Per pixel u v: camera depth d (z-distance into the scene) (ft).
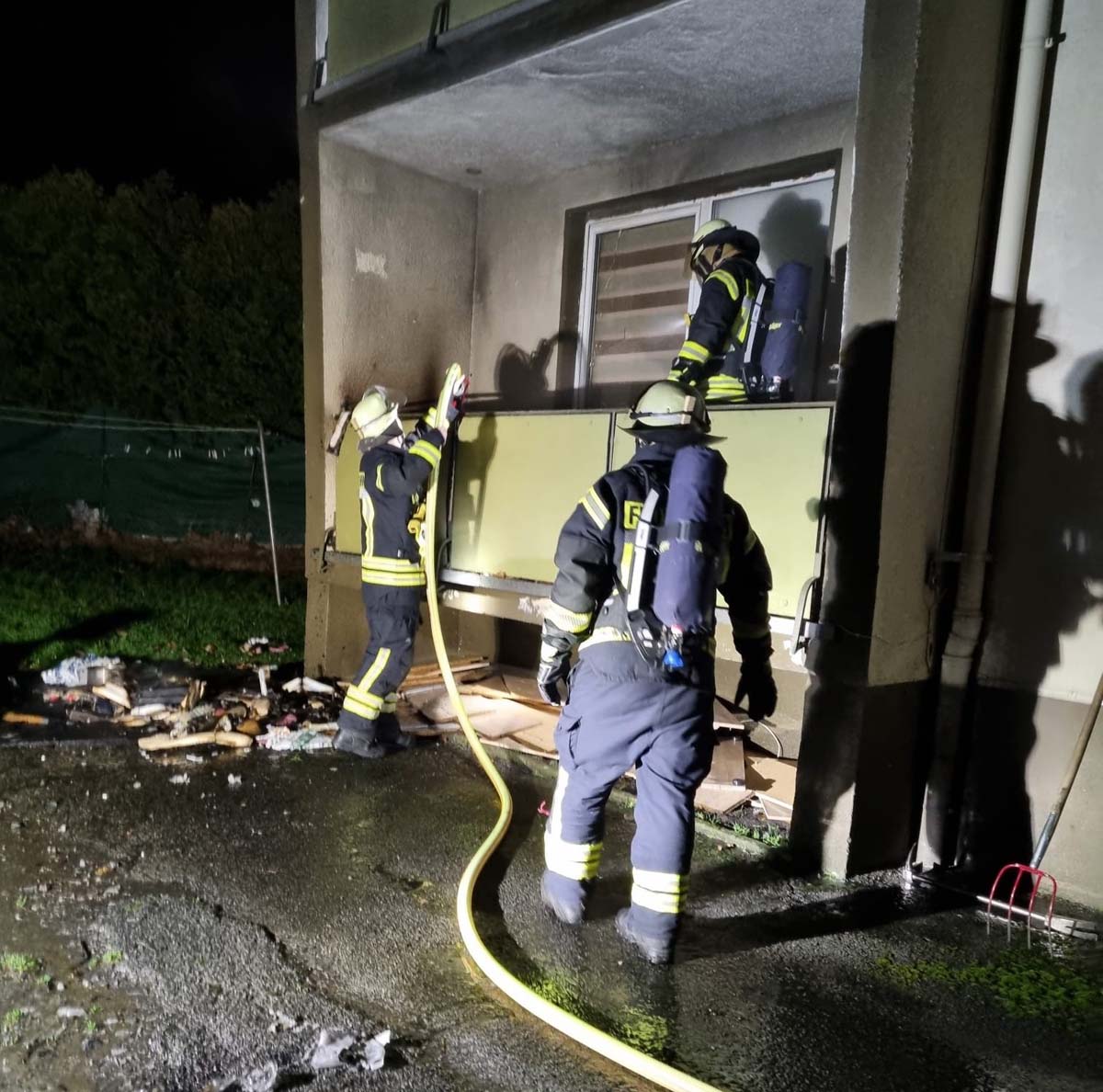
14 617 22.67
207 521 33.27
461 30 14.47
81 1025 7.70
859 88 10.46
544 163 18.76
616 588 9.10
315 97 17.20
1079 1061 8.00
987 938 10.14
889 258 10.32
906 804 11.94
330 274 18.11
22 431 31.40
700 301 12.89
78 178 34.22
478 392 21.17
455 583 16.39
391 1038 7.78
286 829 12.12
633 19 12.52
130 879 10.50
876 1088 7.52
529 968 9.05
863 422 10.71
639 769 9.28
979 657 11.81
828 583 11.16
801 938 9.98
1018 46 11.19
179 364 35.81
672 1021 8.30
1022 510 11.45
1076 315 10.97
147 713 16.46
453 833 12.28
